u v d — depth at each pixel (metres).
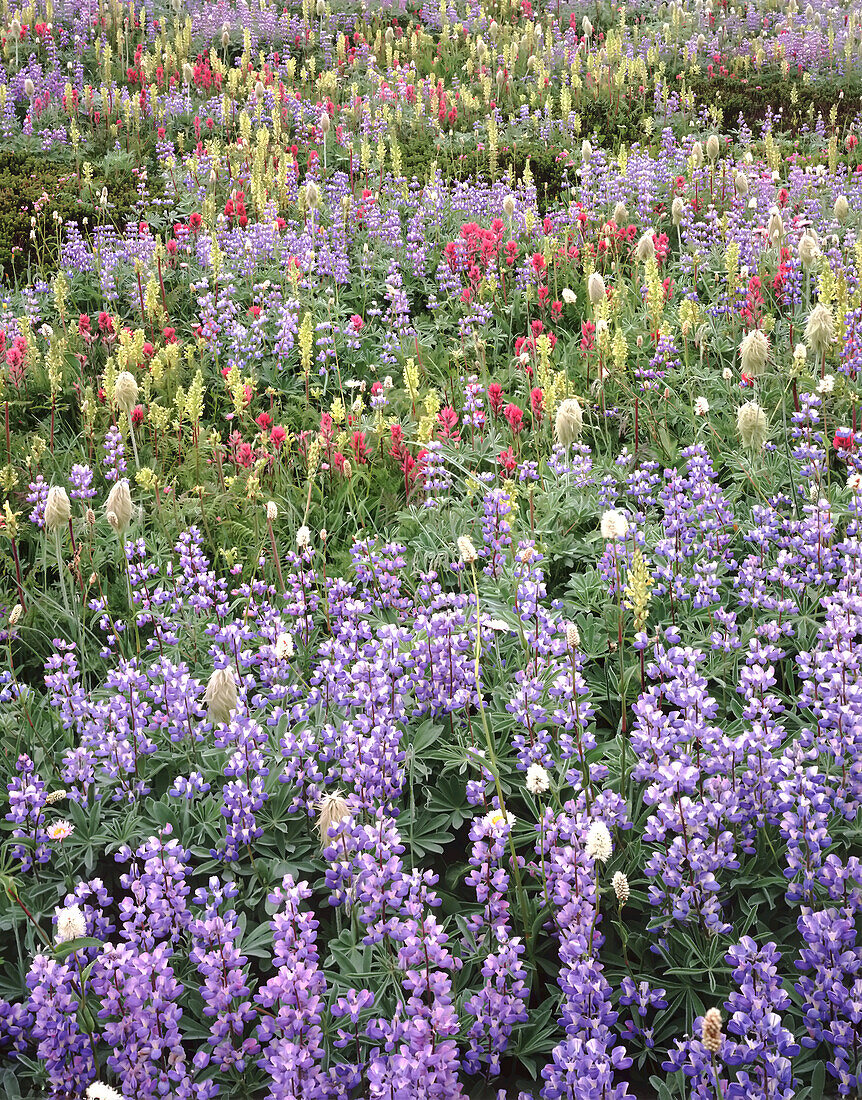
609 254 9.71
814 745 3.55
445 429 6.19
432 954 2.85
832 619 3.95
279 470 6.36
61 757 4.12
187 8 20.55
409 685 4.13
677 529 5.08
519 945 3.06
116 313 8.83
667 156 12.90
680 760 3.34
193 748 4.04
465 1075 2.99
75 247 9.34
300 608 4.78
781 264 8.27
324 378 7.98
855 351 7.01
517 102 16.30
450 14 21.14
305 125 13.98
